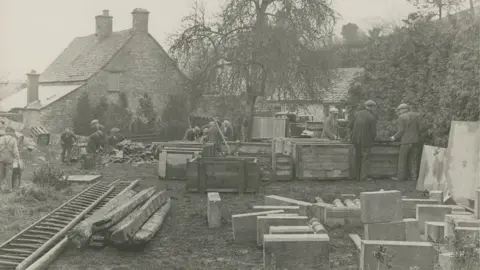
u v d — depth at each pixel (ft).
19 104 132.87
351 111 71.72
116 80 142.00
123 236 27.94
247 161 45.50
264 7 94.43
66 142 70.49
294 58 92.84
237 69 92.68
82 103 133.90
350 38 125.18
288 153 55.42
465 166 38.06
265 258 24.04
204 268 25.80
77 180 52.49
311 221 30.91
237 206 40.16
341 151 52.60
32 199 41.83
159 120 135.33
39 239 30.58
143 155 74.28
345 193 44.86
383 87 68.54
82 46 159.63
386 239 27.76
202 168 45.62
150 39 146.41
